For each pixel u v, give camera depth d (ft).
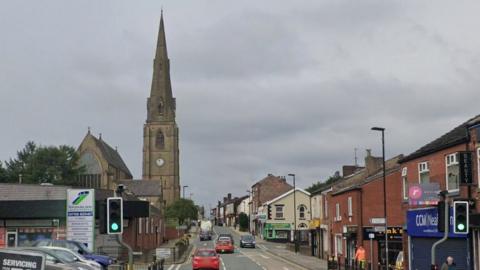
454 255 88.12
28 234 139.44
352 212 148.46
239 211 547.49
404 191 112.37
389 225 135.44
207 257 127.34
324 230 187.21
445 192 62.85
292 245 235.40
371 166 174.40
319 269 133.49
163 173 462.60
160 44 479.41
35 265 42.73
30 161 343.67
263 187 377.30
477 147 81.97
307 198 321.32
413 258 106.22
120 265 105.91
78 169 355.15
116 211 62.90
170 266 150.61
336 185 174.50
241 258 183.32
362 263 109.81
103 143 403.13
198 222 541.34
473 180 82.23
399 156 149.28
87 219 124.98
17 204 139.03
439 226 61.62
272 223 320.50
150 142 465.06
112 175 376.07
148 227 211.00
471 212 81.51
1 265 43.14
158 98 470.80
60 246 102.63
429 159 99.09
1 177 340.39
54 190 151.94
